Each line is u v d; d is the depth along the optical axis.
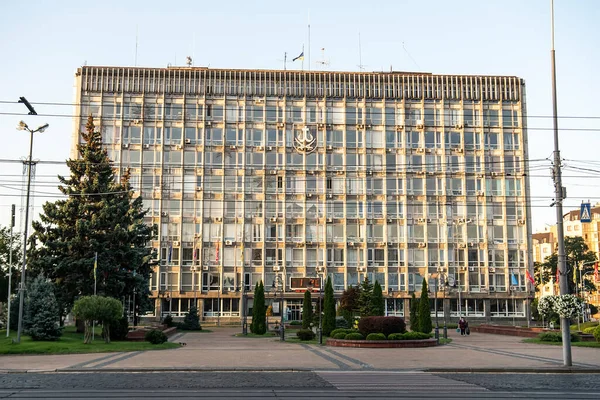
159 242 84.75
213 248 85.56
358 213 87.31
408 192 88.19
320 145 87.94
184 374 24.77
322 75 89.38
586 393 19.80
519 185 89.81
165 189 85.81
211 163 86.88
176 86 87.88
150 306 62.72
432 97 90.19
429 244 87.50
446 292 86.50
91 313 38.81
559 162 29.38
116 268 50.38
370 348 40.16
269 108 88.31
